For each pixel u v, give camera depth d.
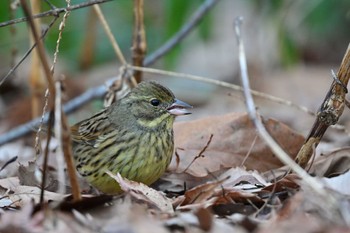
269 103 20.20
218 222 8.99
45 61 8.88
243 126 12.37
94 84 20.83
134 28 14.04
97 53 21.70
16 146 15.66
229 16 24.34
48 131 9.27
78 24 20.77
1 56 21.91
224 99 20.41
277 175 11.52
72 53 21.20
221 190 10.08
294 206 9.06
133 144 12.07
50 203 9.85
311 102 19.89
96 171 12.15
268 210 9.60
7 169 13.21
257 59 21.88
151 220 8.70
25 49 21.75
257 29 21.92
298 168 9.29
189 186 11.77
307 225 8.40
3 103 21.14
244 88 11.07
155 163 12.02
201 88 21.25
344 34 22.91
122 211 9.01
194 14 17.75
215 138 12.40
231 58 23.00
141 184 10.53
